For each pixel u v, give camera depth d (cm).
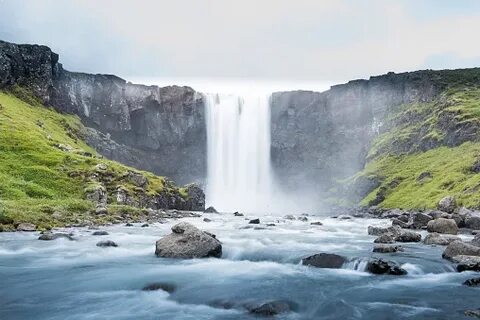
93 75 18700
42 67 16988
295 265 2983
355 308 2022
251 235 4747
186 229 3397
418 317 1889
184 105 19800
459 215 6988
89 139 16212
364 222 8062
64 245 3725
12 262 3050
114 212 6719
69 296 2228
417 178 15900
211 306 2069
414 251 3584
